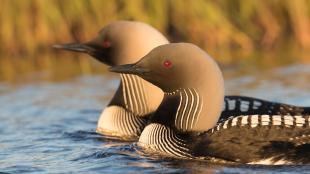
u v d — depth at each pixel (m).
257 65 19.52
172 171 10.52
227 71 18.95
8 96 16.97
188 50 11.62
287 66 19.17
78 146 12.34
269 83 17.22
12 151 12.04
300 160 10.67
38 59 21.41
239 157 10.88
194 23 21.53
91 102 16.08
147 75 11.82
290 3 21.89
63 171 10.66
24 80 18.77
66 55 21.73
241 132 11.12
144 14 21.11
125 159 11.20
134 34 13.81
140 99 13.34
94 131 13.60
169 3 21.39
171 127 11.65
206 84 11.45
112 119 13.53
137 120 13.38
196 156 11.16
